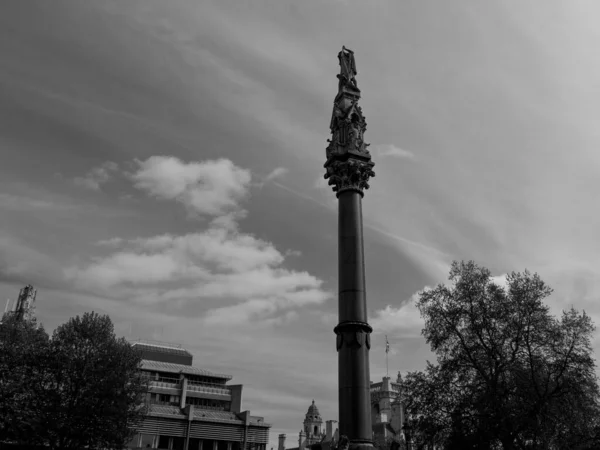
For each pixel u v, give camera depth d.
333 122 34.53
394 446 31.86
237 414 114.06
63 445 59.12
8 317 65.94
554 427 44.28
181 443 103.00
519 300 48.09
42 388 60.25
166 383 112.75
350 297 29.42
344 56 36.28
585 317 47.75
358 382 27.62
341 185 32.31
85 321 64.44
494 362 48.41
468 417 46.44
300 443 157.25
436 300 52.34
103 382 60.53
